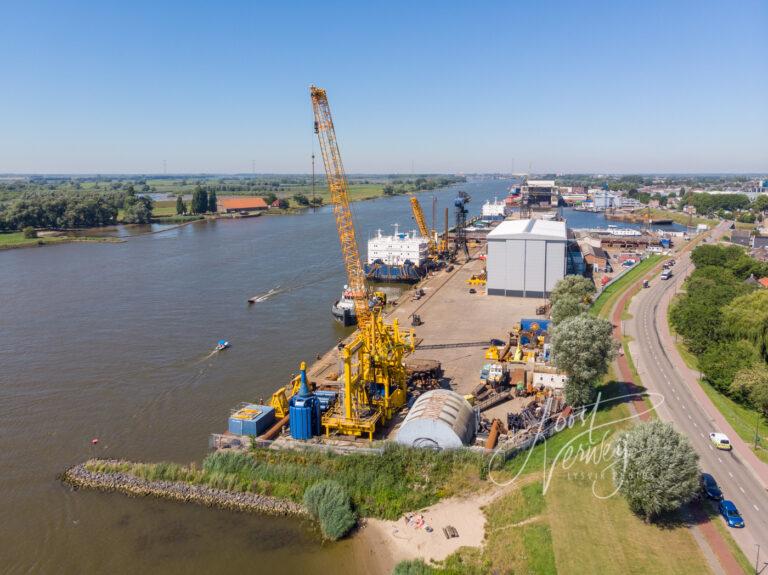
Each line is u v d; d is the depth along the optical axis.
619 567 50.97
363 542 61.44
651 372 99.19
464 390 95.56
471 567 55.47
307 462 74.12
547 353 104.94
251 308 156.38
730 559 51.16
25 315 149.50
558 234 160.50
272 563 58.56
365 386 84.50
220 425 87.94
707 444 72.19
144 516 66.31
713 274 151.62
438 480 69.88
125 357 117.81
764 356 94.25
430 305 158.75
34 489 71.69
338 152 97.25
